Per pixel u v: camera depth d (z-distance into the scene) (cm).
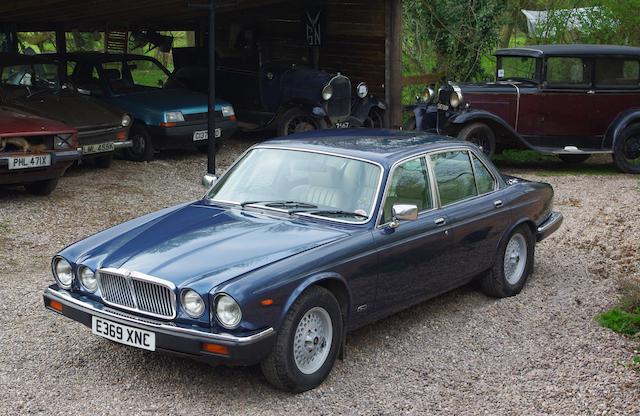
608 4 1895
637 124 1484
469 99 1452
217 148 1590
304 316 560
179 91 1562
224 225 614
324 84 1580
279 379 551
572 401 566
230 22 1970
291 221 623
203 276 534
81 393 563
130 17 1839
